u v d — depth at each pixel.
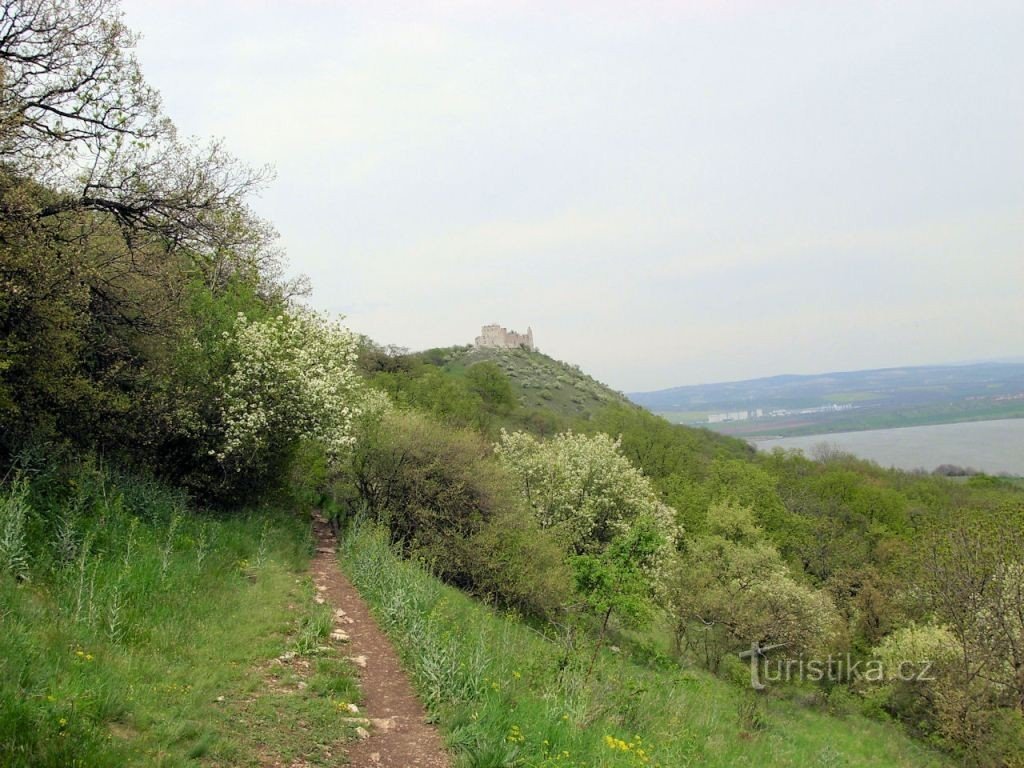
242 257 15.23
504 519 20.52
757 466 58.25
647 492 30.53
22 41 10.82
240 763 5.25
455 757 6.02
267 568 11.75
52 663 5.72
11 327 10.00
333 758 5.72
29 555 7.90
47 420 10.89
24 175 10.59
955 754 22.34
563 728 6.91
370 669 8.21
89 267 10.88
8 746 4.27
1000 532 26.11
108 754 4.59
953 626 25.62
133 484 12.16
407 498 20.28
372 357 69.88
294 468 19.47
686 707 12.29
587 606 14.76
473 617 11.95
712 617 24.53
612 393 138.38
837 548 47.59
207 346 14.69
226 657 7.47
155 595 8.41
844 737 20.62
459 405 51.78
